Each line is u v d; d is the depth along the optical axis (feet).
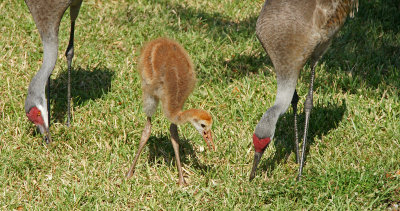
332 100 36.45
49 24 33.30
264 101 36.22
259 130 27.55
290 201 27.68
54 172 30.14
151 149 32.12
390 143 31.96
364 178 28.32
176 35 43.62
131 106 35.83
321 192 28.27
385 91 36.11
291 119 34.94
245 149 31.89
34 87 31.78
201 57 41.14
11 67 38.93
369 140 32.32
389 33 44.32
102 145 32.07
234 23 46.68
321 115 34.53
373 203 27.37
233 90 37.73
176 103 28.40
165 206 27.86
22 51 40.93
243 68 40.75
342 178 28.63
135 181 29.53
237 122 34.78
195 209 27.48
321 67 39.78
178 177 30.25
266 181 29.27
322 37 30.17
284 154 32.14
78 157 31.14
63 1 33.22
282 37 29.60
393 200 27.61
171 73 27.99
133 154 31.58
